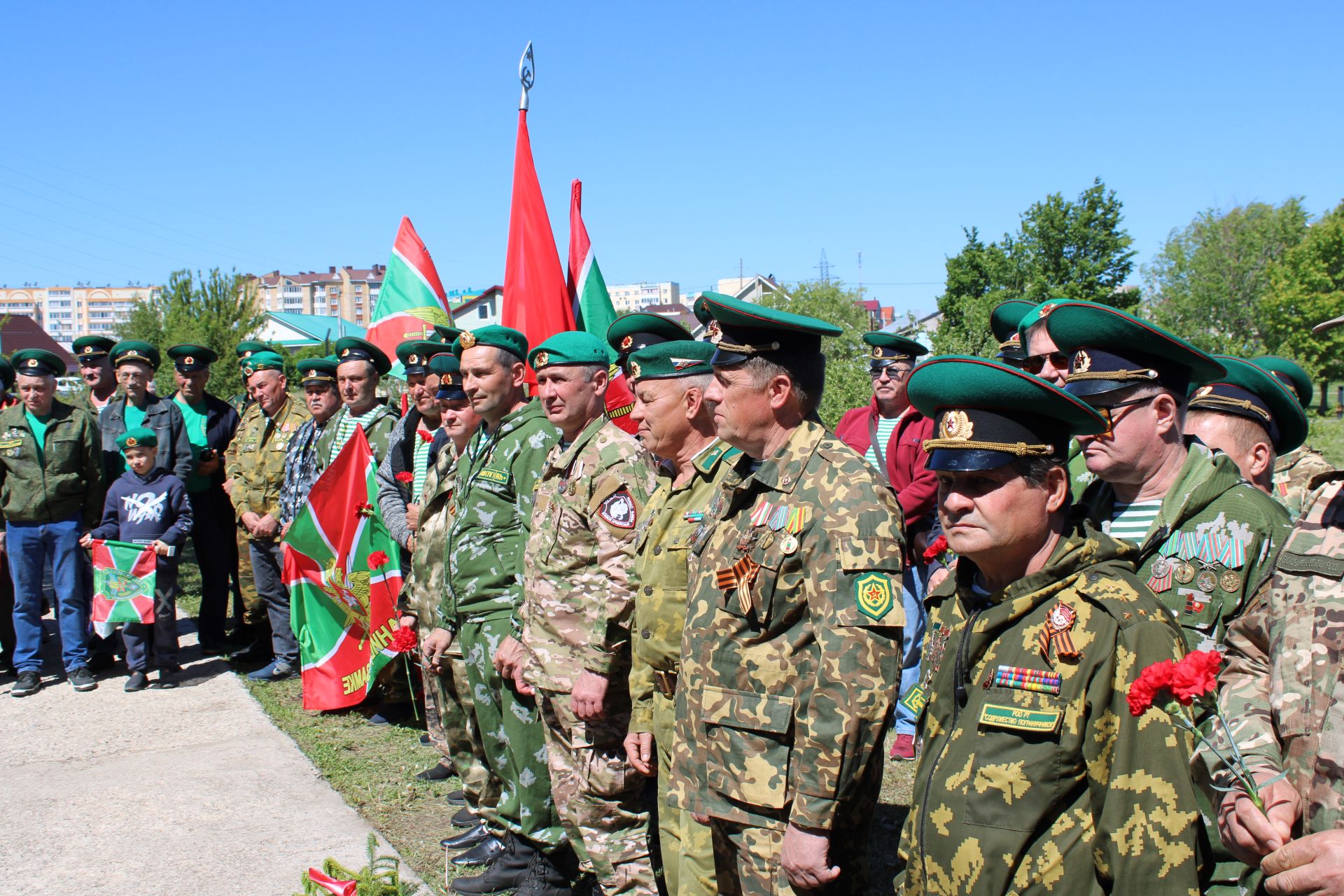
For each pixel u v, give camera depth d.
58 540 6.92
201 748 5.69
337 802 4.89
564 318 6.27
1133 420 2.52
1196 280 43.88
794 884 2.43
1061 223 40.84
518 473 4.02
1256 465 3.19
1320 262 38.25
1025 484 2.02
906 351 5.87
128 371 7.68
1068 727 1.88
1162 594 2.50
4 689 6.96
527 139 6.30
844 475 2.55
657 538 3.22
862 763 2.39
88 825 4.64
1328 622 1.82
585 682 3.40
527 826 3.82
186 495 7.21
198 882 4.07
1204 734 1.99
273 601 7.16
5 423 6.88
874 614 2.38
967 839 1.95
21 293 154.25
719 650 2.64
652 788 3.99
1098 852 1.84
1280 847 1.71
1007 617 2.01
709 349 3.31
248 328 22.95
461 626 4.09
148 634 7.00
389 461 6.08
